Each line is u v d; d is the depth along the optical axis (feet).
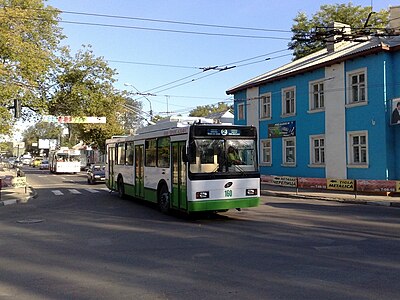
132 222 42.24
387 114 72.90
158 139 50.01
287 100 96.63
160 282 20.79
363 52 75.05
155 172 50.65
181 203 43.14
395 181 65.10
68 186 100.94
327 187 74.08
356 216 45.11
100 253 27.94
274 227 37.86
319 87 87.81
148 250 28.63
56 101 100.89
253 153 43.88
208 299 18.03
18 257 27.09
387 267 23.12
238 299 17.95
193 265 24.17
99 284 20.62
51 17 93.15
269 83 101.24
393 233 34.12
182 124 45.80
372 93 74.84
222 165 42.16
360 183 69.56
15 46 80.23
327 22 123.24
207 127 41.91
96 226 40.06
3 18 79.66
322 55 98.07
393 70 73.61
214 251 27.96
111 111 119.34
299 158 91.81
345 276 21.38
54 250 29.22
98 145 184.34
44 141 343.87
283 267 23.41
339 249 28.02
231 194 42.09
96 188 93.20
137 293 19.07
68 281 21.26
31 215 49.21
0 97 80.59
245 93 110.73
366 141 76.13
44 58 88.38
